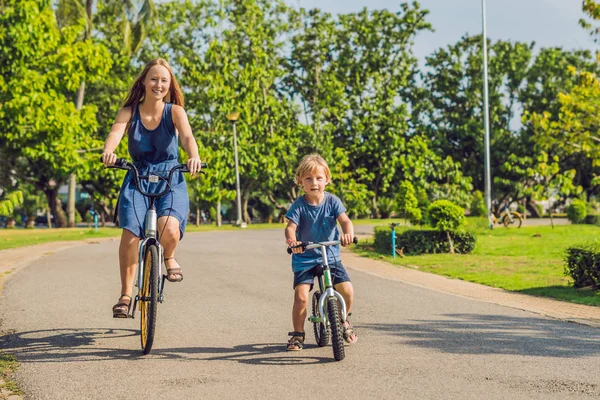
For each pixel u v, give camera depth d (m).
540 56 72.38
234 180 55.91
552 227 39.72
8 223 69.44
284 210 72.06
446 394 5.97
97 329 9.05
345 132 61.38
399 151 61.47
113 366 7.00
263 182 58.97
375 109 61.09
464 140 74.56
